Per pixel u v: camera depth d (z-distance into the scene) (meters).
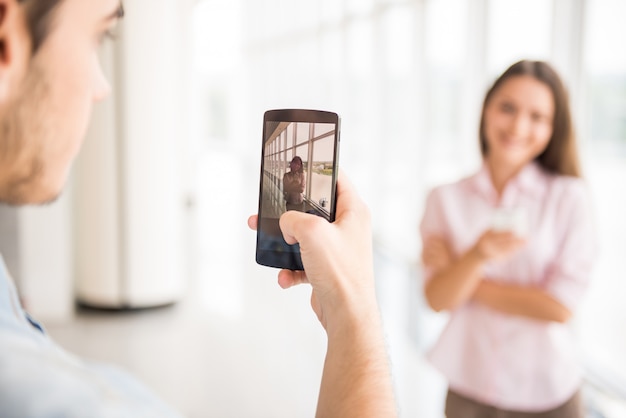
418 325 4.02
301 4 7.96
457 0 4.09
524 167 1.79
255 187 11.41
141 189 4.58
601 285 5.29
